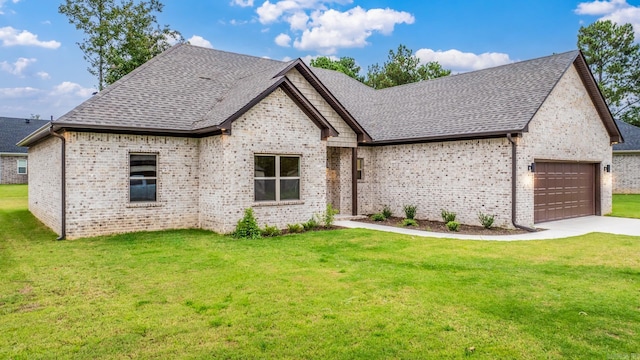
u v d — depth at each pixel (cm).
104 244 1068
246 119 1270
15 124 4288
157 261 875
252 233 1188
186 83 1548
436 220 1603
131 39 2689
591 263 874
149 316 556
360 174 1844
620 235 1265
